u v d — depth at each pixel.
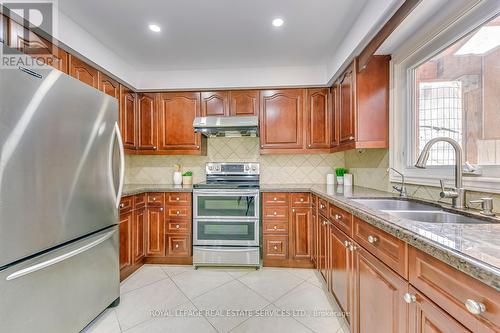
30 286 1.20
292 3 1.70
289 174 3.14
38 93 1.21
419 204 1.54
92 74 2.20
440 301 0.71
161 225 2.67
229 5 1.72
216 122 2.72
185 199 2.66
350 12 1.81
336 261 1.71
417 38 1.60
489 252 0.64
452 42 1.38
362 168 2.58
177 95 2.92
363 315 1.26
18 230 1.13
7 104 1.08
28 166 1.17
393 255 0.97
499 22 1.14
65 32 1.82
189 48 2.35
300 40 2.21
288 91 2.85
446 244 0.70
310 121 2.83
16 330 1.14
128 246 2.36
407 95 1.82
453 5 1.29
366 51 1.88
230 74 2.82
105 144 1.71
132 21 1.91
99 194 1.66
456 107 1.42
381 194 1.90
